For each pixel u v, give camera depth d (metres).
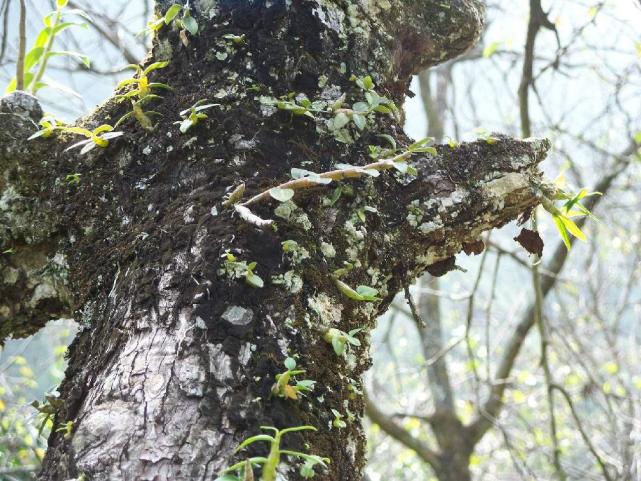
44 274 1.22
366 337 1.14
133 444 0.89
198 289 0.98
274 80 1.15
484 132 1.25
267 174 1.08
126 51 2.78
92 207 1.17
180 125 1.12
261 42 1.15
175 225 1.05
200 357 0.94
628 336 5.26
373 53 1.24
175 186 1.10
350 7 1.22
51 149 1.23
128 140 1.17
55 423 1.00
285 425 0.92
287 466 0.90
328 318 1.05
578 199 1.21
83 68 3.13
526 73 2.25
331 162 1.13
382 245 1.14
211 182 1.08
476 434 4.12
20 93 1.26
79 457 0.90
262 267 1.01
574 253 5.38
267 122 1.12
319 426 0.98
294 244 1.04
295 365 0.94
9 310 1.25
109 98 1.28
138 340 0.98
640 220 4.26
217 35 1.16
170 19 1.18
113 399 0.94
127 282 1.05
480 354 4.35
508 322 4.84
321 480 0.94
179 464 0.88
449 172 1.18
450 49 1.37
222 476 0.83
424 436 5.03
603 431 3.89
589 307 4.42
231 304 0.98
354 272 1.11
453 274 6.35
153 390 0.93
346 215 1.12
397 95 1.34
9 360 3.66
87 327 1.10
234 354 0.95
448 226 1.18
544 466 4.82
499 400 4.11
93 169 1.18
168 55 1.21
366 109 1.15
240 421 0.91
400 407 4.57
